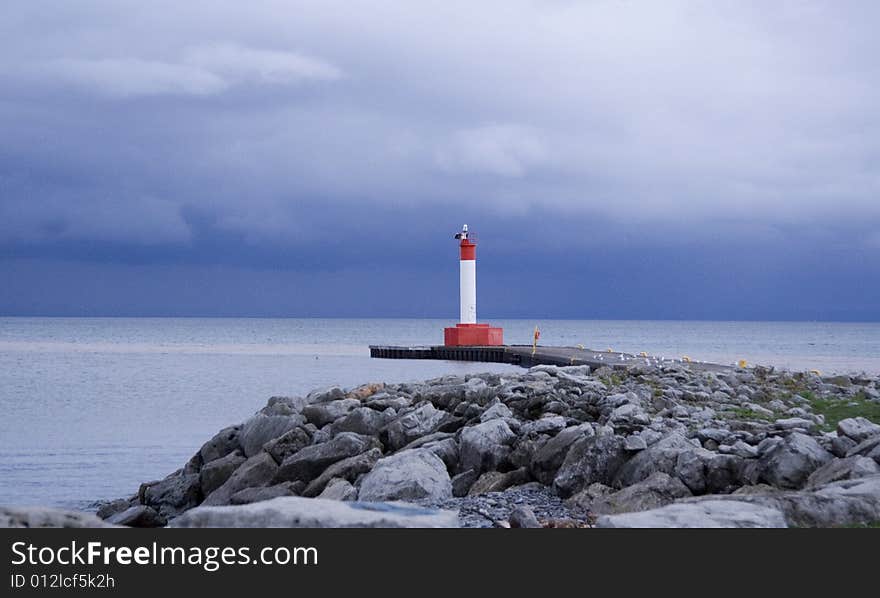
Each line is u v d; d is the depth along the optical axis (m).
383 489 15.83
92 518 9.98
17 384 62.91
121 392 56.72
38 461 30.78
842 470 13.27
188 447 34.16
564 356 50.53
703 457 14.48
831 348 125.94
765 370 31.12
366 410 22.14
